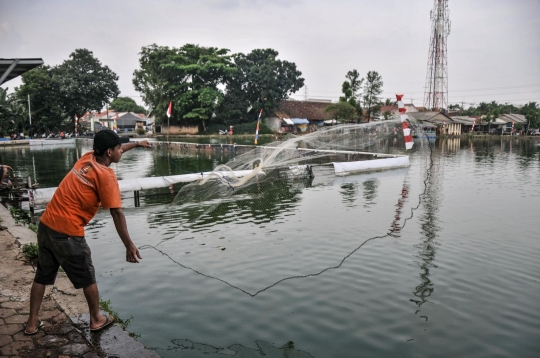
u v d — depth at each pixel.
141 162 23.50
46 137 46.28
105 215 9.63
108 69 54.69
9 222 7.11
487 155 26.95
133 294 5.02
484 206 10.17
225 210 8.05
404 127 10.72
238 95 54.44
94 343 3.29
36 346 3.21
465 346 3.95
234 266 5.73
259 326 4.27
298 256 6.18
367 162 16.39
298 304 4.75
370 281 5.40
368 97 41.16
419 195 11.46
